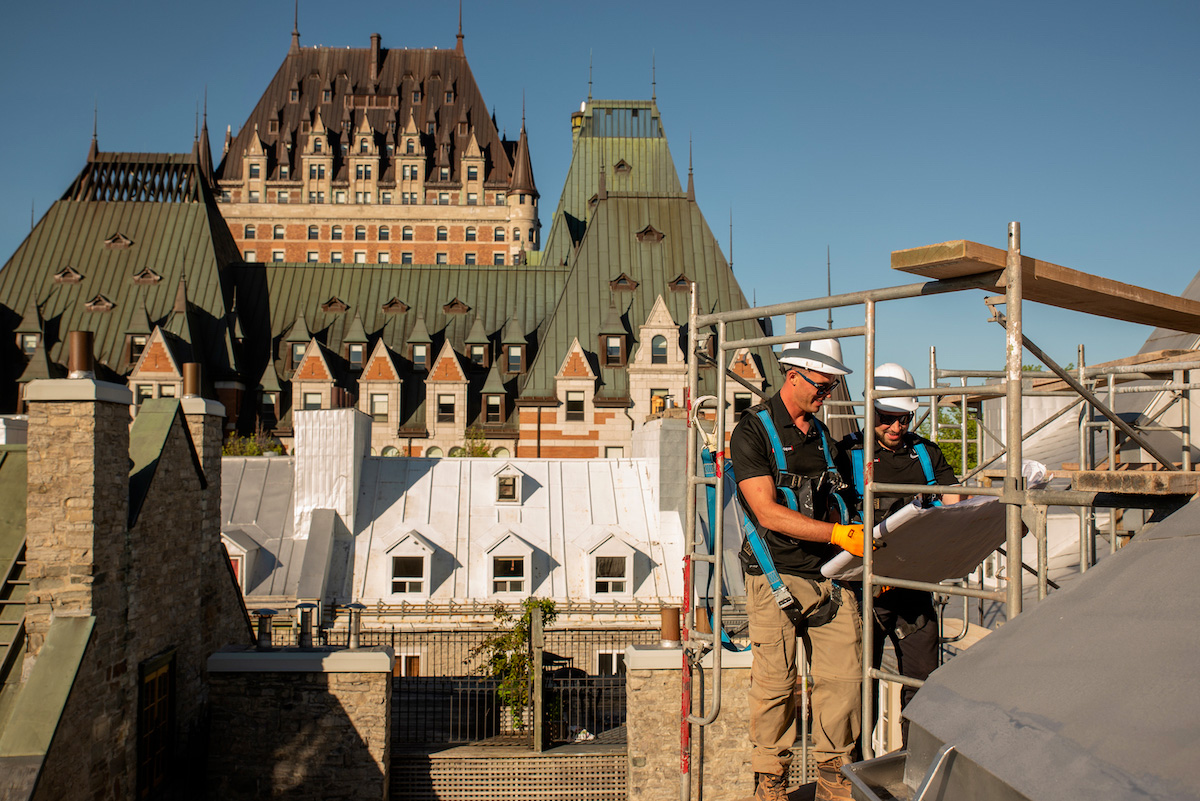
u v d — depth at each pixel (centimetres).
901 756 381
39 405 1098
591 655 2422
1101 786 260
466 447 6112
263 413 6862
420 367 6981
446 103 11988
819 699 532
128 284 7325
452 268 7506
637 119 9150
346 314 7300
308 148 11406
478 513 2738
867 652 470
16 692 1060
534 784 1508
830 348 547
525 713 1756
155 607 1276
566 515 2752
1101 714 283
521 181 11538
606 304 6856
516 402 6606
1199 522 338
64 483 1095
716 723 1308
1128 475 392
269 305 7362
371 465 2831
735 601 2073
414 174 11512
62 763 1017
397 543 2509
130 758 1188
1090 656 311
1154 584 322
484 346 7000
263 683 1341
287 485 2819
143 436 1314
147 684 1245
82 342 1121
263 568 2542
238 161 11500
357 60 12081
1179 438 1233
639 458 2953
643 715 1298
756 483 523
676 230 7106
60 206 7644
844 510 551
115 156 8838
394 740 1633
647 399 6512
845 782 523
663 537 2694
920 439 678
